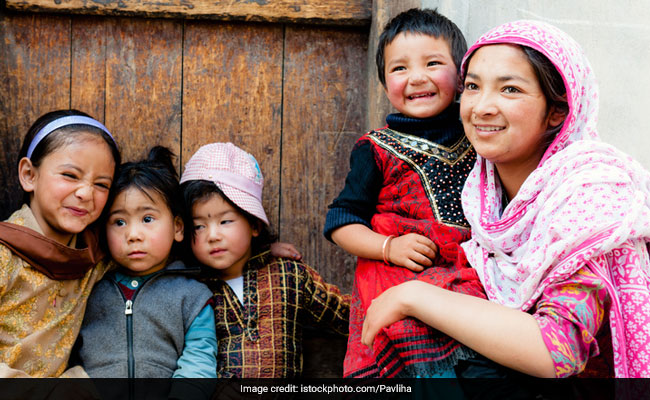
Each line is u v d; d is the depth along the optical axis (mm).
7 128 1789
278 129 1898
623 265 1131
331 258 1937
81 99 1819
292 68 1888
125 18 1818
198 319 1593
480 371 1164
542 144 1278
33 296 1391
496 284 1264
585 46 1317
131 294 1572
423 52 1490
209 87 1864
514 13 1470
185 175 1661
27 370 1383
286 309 1667
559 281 1126
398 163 1473
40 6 1748
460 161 1469
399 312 1198
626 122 1219
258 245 1717
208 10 1800
